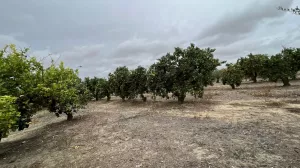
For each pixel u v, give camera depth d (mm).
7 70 8852
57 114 11875
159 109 12898
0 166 6355
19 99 9047
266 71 20953
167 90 14367
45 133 10281
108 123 10133
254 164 4375
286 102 10844
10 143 9555
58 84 10414
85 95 13484
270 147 5168
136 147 6156
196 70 12719
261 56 25844
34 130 11836
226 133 6602
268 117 8141
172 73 13312
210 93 18781
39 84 9336
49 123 13328
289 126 6738
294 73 18453
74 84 13141
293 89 15289
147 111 12648
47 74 10656
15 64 9109
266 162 4418
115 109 15594
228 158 4766
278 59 19109
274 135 6000
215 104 12570
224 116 9094
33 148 7879
